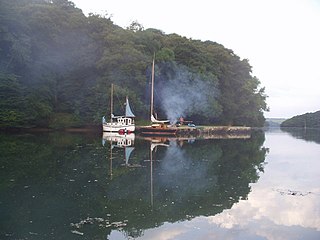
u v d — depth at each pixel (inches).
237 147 1418.6
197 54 2866.6
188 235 372.8
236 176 725.9
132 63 2377.0
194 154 1118.4
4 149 1106.1
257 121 3740.2
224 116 3073.3
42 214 435.2
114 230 382.6
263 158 1051.9
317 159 1031.0
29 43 2201.0
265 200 526.0
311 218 438.9
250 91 3193.9
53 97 2298.2
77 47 2544.3
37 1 2746.1
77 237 359.3
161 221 415.8
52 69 2377.0
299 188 613.3
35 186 588.1
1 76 1953.7
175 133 2105.1
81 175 695.7
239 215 446.9
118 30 2682.1
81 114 2317.9
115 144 1387.8
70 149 1151.6
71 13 2768.2
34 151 1071.0
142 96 2506.2
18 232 371.2
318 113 5295.3
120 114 2282.2
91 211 451.2
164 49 2682.1
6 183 608.1
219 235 374.0
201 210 466.3
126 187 594.6
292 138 2181.3
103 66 2383.1
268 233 383.9
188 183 642.2
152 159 959.0
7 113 1925.4
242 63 3309.5
